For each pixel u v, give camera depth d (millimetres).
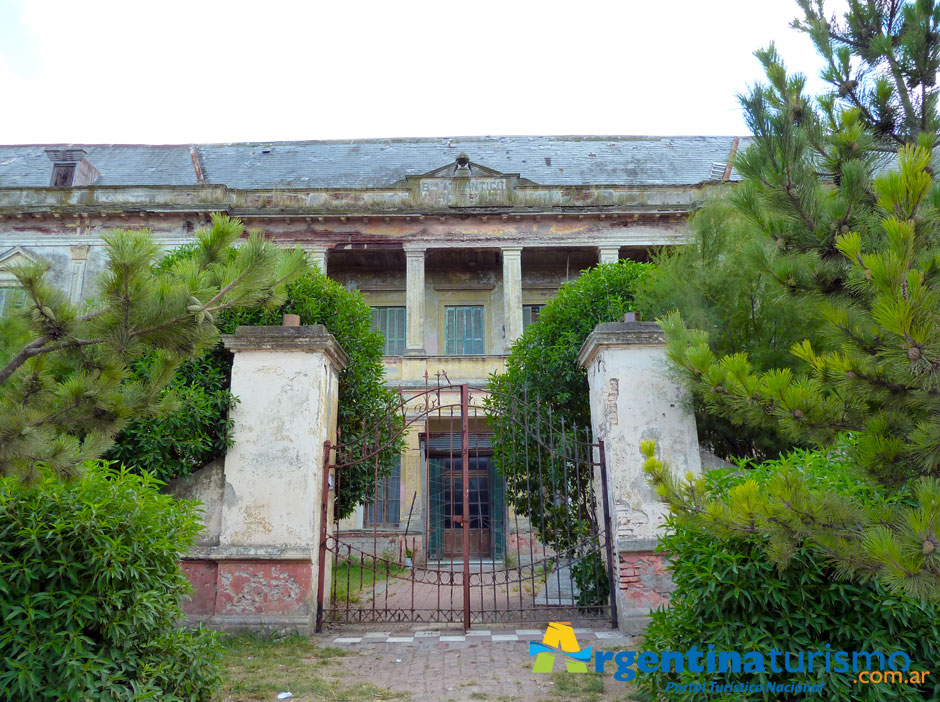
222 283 4035
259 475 6637
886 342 3422
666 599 6402
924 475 3338
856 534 3221
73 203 17844
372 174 20906
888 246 3900
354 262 19469
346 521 15188
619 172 21000
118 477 4363
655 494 6621
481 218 18109
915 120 5664
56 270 17344
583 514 8141
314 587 6570
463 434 7125
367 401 8875
